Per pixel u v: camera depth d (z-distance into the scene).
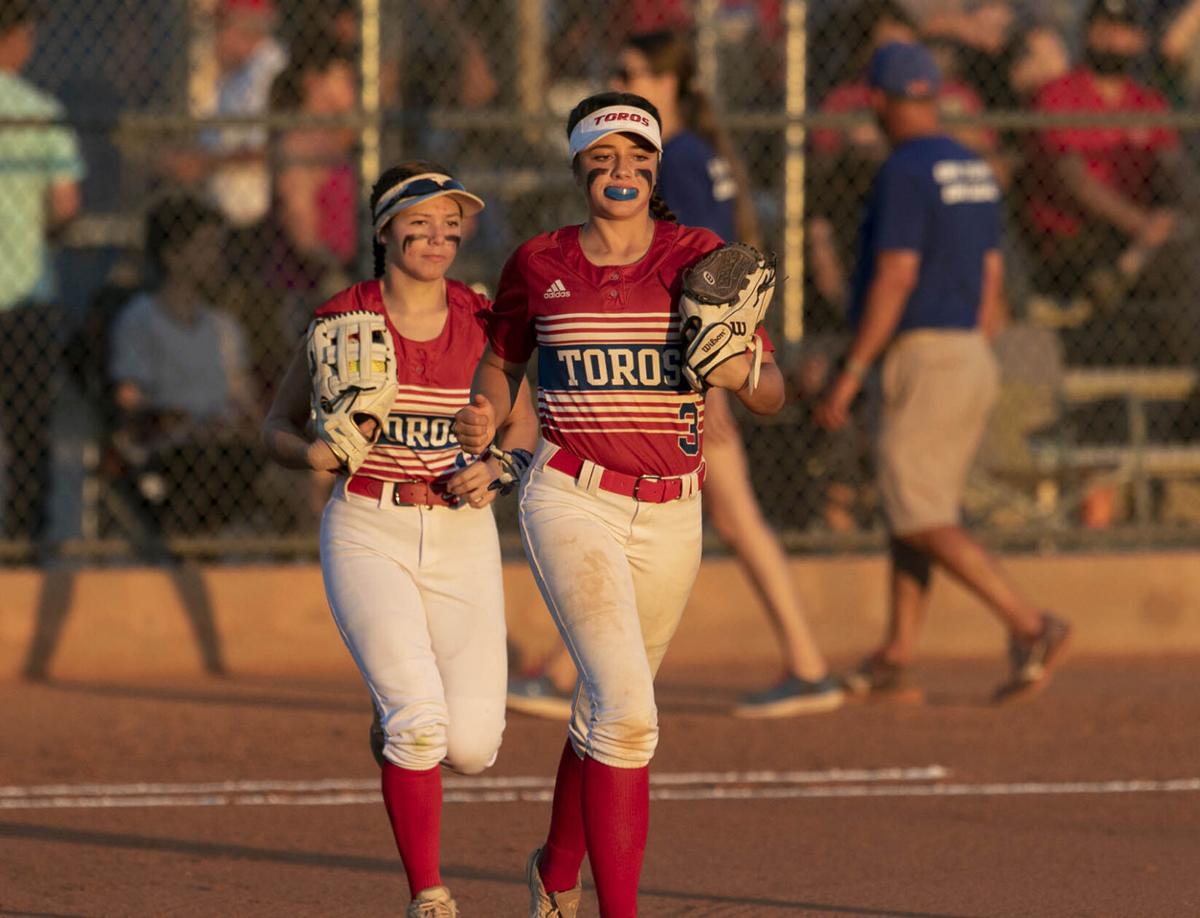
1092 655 38.78
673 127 30.98
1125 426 41.41
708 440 31.22
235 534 37.84
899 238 31.58
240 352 39.28
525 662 36.91
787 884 20.94
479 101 41.38
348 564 18.91
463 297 19.19
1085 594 38.84
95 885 20.95
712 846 22.86
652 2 42.44
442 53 41.22
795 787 26.50
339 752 29.06
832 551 39.50
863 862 22.00
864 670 33.25
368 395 18.09
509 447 19.27
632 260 17.02
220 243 39.12
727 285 16.31
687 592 17.83
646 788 16.66
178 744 29.62
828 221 39.97
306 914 19.70
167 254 38.38
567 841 17.70
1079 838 23.34
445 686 18.84
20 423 37.50
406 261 18.62
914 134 32.38
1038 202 42.22
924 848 22.77
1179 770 27.70
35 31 40.81
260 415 39.19
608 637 16.70
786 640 32.06
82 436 38.72
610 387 16.91
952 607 38.59
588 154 16.83
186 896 20.45
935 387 31.89
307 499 38.19
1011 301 42.19
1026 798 25.75
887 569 38.56
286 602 37.28
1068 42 46.94
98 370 37.94
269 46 44.41
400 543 19.00
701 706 33.00
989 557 32.06
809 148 39.91
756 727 31.00
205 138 43.12
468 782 26.81
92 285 41.44
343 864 22.02
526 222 40.62
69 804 25.36
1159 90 44.19
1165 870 21.59
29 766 27.92
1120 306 42.50
